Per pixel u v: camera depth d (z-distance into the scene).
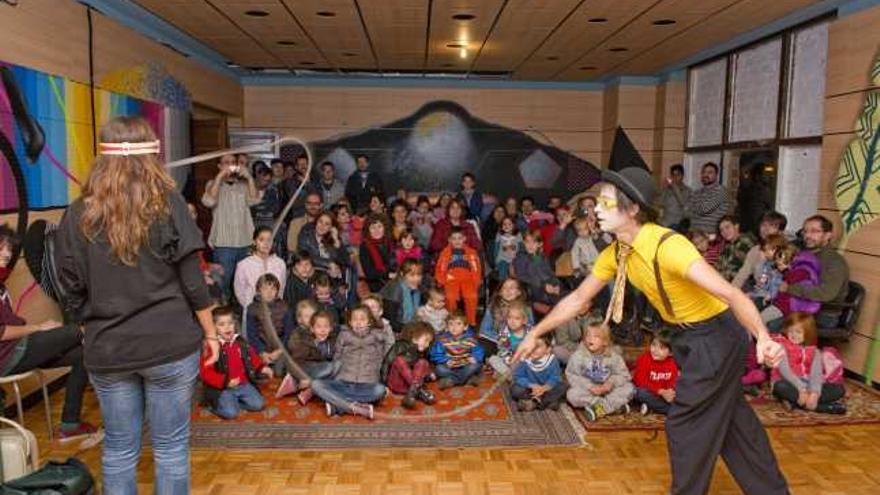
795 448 3.25
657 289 2.09
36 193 3.94
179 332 1.88
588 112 10.16
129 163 1.77
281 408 3.80
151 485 2.75
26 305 3.84
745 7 5.44
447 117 10.07
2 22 3.62
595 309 4.69
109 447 1.94
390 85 9.97
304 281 4.89
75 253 1.79
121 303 1.81
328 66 8.84
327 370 3.85
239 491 2.75
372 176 9.01
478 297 6.30
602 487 2.82
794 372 3.78
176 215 1.83
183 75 7.05
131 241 1.75
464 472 2.97
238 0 5.27
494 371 4.46
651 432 3.47
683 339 2.15
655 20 5.96
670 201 7.32
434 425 3.54
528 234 5.63
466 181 8.98
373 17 5.91
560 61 8.24
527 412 3.77
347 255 5.67
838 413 3.71
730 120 7.15
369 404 3.77
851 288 4.45
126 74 5.43
